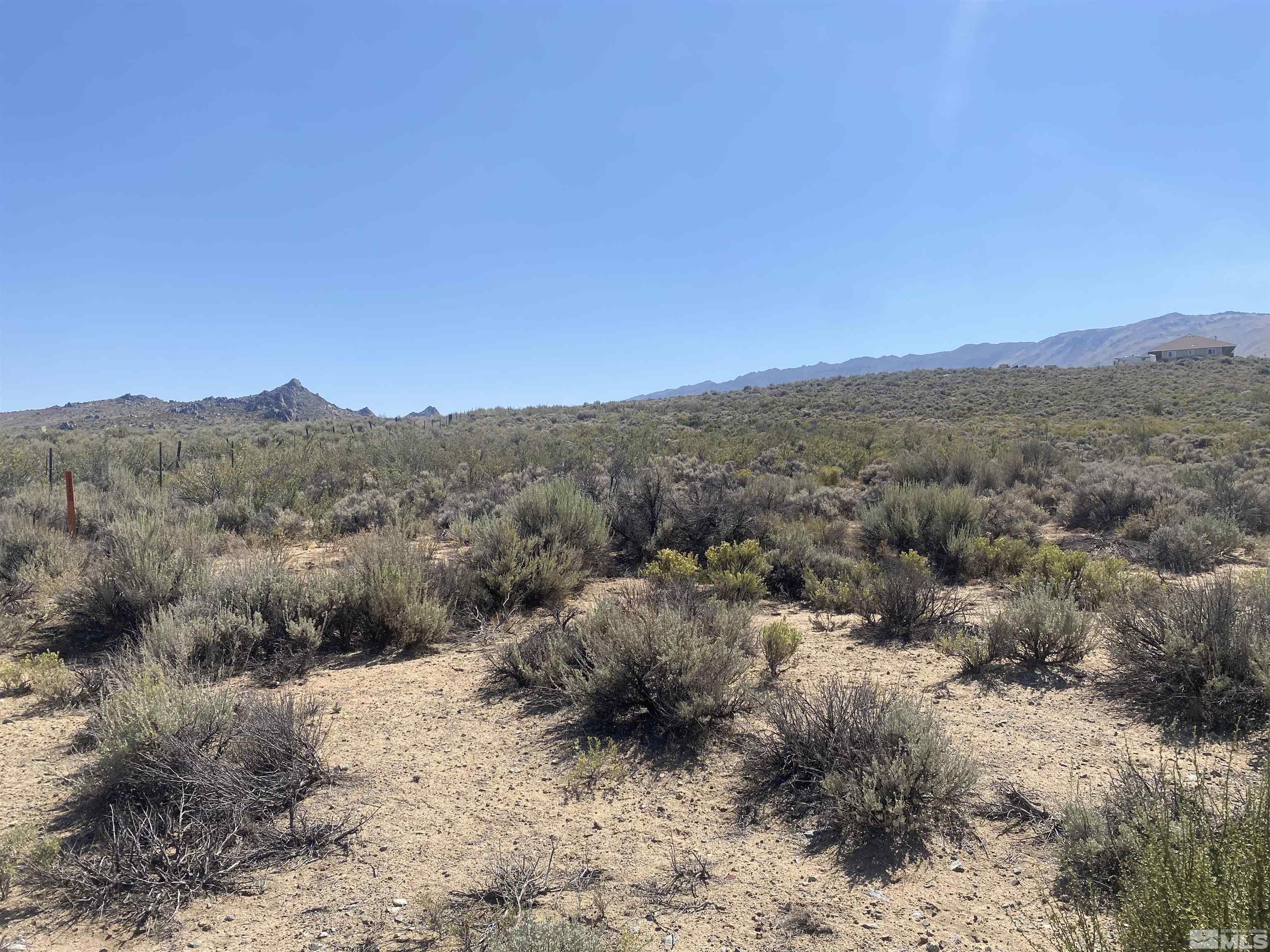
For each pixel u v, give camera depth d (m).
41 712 6.38
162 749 4.77
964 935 3.41
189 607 8.00
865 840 4.26
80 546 11.20
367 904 3.74
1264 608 6.43
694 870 4.01
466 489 20.56
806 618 9.33
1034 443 25.80
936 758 4.57
